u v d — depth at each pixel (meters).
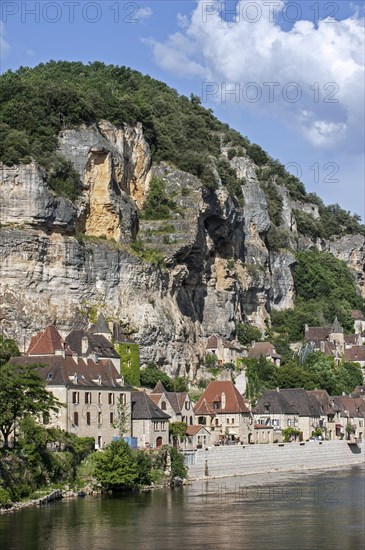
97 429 167.25
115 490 150.75
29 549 107.62
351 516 129.75
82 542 111.25
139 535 115.50
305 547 109.50
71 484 146.00
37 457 140.00
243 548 108.81
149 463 158.50
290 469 198.25
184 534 116.31
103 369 178.25
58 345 189.62
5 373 140.88
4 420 137.25
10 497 132.25
